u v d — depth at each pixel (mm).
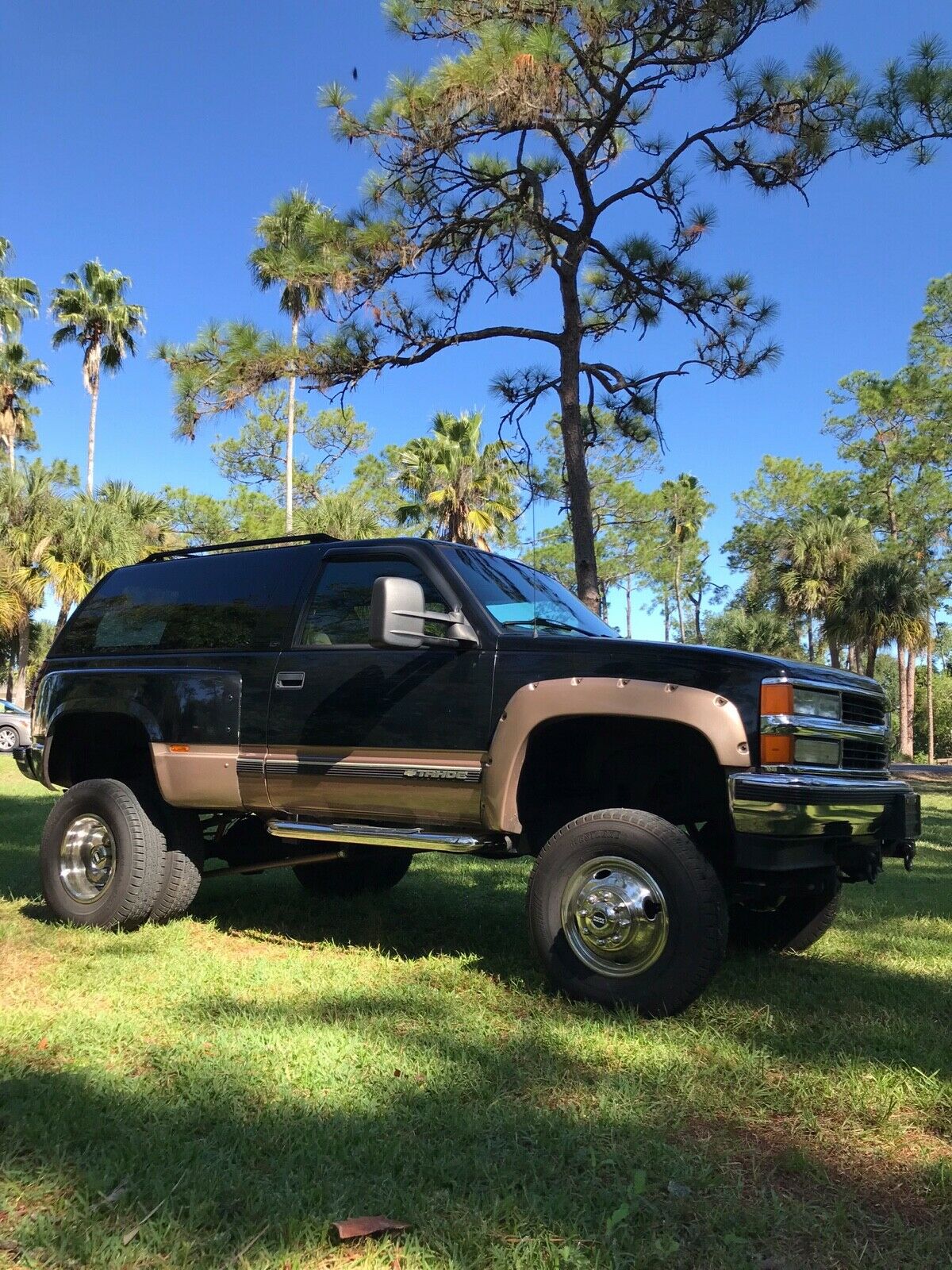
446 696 4461
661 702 3996
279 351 12070
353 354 12344
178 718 5184
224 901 6230
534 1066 3379
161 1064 3346
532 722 4191
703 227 12789
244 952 4953
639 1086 3221
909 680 40344
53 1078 3168
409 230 12320
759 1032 3787
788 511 49094
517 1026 3789
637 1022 3828
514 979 4344
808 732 3973
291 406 33406
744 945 5254
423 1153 2695
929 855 9500
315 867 6410
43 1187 2498
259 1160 2662
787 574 37312
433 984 4379
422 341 12641
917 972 4801
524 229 12758
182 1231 2285
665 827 3953
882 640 33531
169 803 5250
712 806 4578
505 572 5020
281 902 6230
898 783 4539
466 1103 3078
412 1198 2445
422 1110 2994
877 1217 2473
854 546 36250
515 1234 2314
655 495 44625
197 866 5543
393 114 11266
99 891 5402
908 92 10578
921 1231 2395
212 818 5801
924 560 39031
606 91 11875
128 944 4988
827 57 11102
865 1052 3596
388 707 4594
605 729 4461
